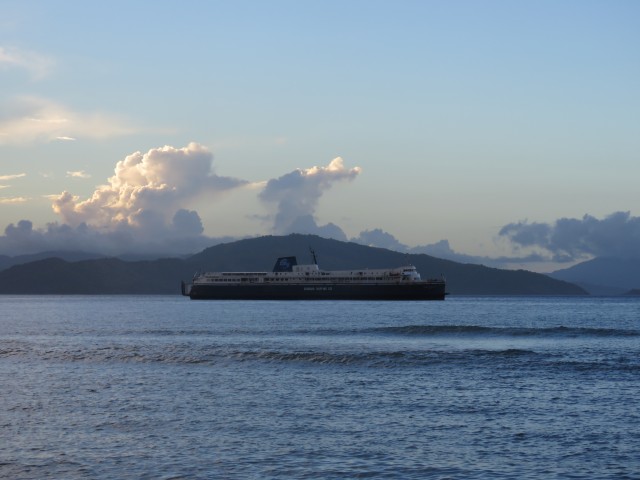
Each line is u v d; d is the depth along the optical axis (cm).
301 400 4591
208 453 3359
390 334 9806
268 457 3291
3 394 4853
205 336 9800
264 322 13350
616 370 5878
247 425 3894
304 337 9475
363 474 3045
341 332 10231
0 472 3089
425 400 4581
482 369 5962
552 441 3553
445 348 7744
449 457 3284
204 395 4781
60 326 13000
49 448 3456
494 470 3095
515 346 8031
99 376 5669
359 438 3616
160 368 6134
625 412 4206
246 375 5697
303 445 3488
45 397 4734
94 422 3975
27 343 8744
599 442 3534
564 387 5066
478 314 18038
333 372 5853
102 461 3241
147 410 4294
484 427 3838
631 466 3150
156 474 3053
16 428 3844
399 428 3816
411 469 3109
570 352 7250
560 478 2994
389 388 5038
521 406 4381
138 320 14938
